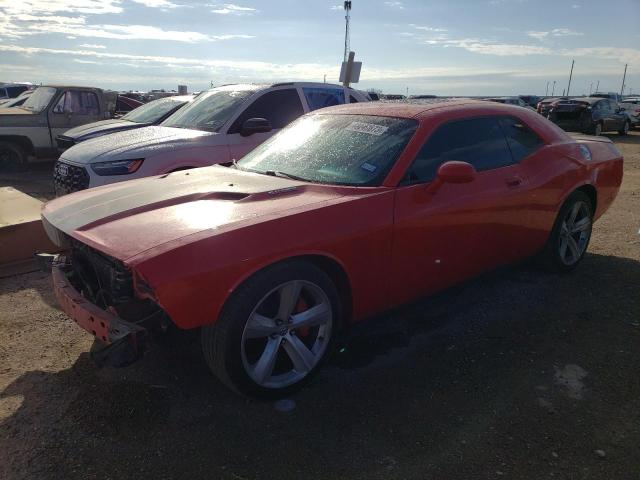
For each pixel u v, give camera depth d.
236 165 4.23
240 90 7.09
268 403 2.93
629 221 6.87
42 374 3.24
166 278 2.43
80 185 5.98
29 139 11.32
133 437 2.65
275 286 2.75
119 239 2.70
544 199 4.20
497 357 3.39
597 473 2.37
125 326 2.60
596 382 3.09
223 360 2.69
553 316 3.97
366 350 3.51
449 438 2.62
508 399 2.93
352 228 3.00
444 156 3.62
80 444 2.60
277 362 3.05
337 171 3.50
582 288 4.48
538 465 2.42
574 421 2.73
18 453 2.54
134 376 3.20
